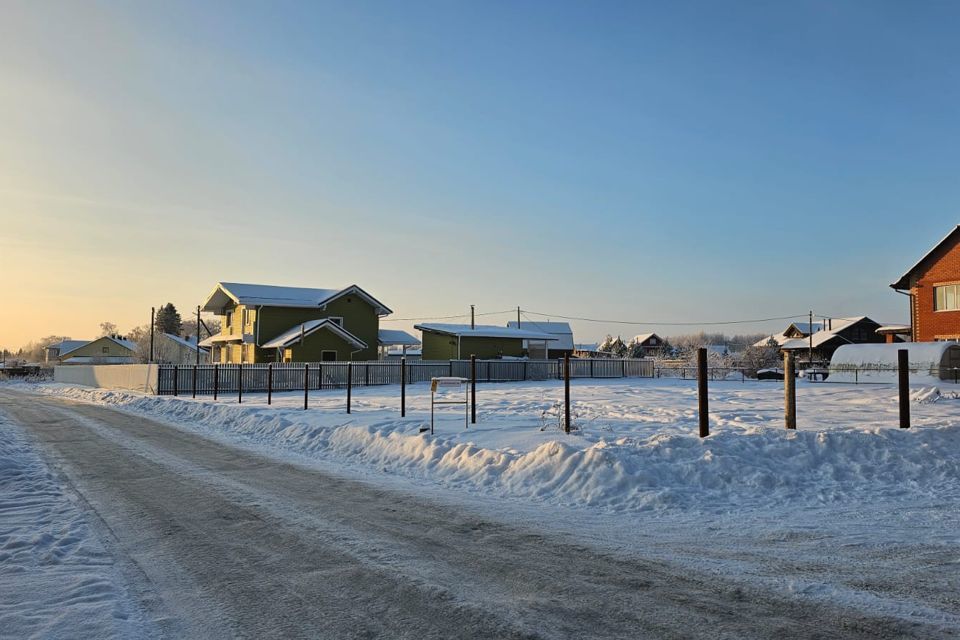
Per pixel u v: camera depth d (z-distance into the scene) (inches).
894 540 266.1
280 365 1507.1
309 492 380.8
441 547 262.4
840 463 393.7
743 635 173.2
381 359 2364.7
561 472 380.8
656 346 4320.9
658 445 408.8
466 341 2172.7
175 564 243.4
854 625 179.2
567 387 542.6
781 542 265.7
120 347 4286.4
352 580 223.0
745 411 791.7
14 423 825.5
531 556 248.8
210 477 434.9
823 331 3014.3
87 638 174.2
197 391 1428.4
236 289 2023.9
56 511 333.1
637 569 231.9
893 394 1077.1
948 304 1524.4
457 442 494.6
